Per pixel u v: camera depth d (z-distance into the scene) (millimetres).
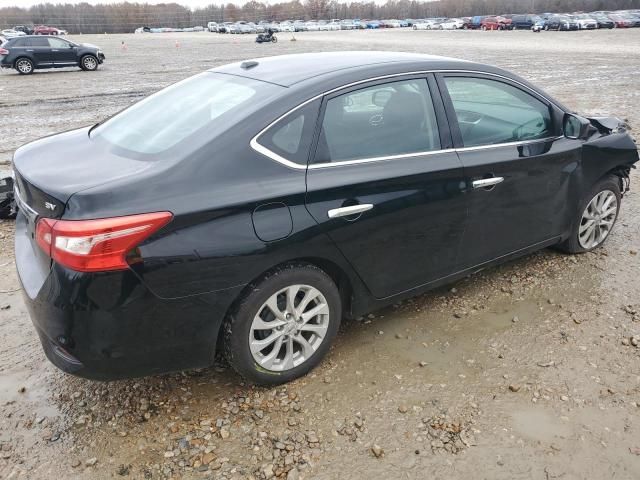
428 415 2832
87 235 2268
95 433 2707
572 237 4453
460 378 3111
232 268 2576
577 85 16516
